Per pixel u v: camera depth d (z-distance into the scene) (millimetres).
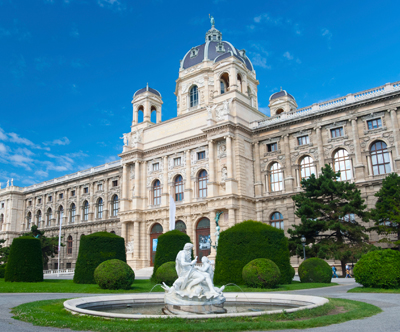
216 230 56781
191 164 65875
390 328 13602
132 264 67062
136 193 71062
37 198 106875
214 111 63844
